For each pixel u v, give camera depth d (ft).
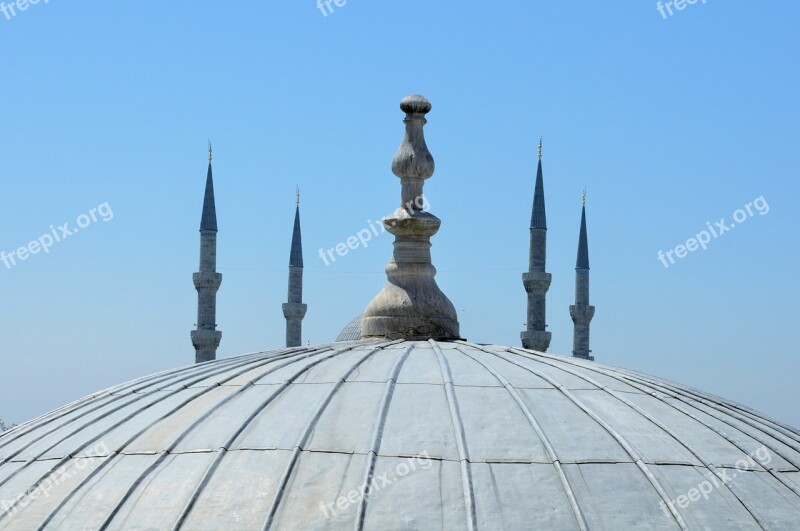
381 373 63.10
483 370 63.87
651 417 60.85
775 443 61.41
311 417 58.65
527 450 56.54
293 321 254.06
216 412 60.95
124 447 59.41
